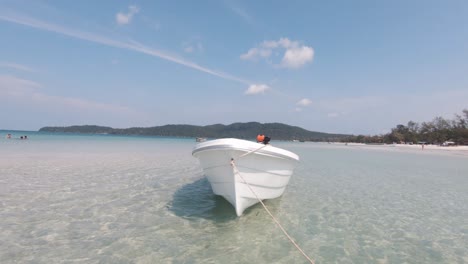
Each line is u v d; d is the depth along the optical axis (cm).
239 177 585
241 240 509
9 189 805
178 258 432
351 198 877
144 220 593
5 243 459
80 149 2505
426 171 1691
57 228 530
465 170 1798
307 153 3362
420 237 564
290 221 628
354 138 12388
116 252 444
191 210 670
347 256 467
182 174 1184
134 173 1165
